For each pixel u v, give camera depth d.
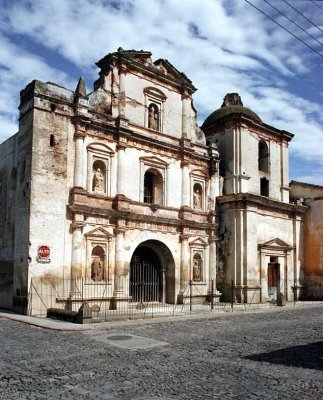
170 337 16.62
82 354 13.16
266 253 35.03
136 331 18.14
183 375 10.75
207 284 32.34
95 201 26.33
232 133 35.47
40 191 23.94
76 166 25.48
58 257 24.23
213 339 16.27
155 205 29.38
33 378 10.32
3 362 11.96
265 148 38.03
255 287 33.19
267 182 37.47
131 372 10.99
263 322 21.97
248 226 33.34
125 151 28.28
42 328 18.61
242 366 11.78
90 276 25.61
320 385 9.91
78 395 9.04
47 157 24.45
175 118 32.06
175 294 30.20
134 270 29.75
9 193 28.41
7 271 26.41
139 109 29.58
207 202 33.41
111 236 26.77
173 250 30.45
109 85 28.22
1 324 19.86
